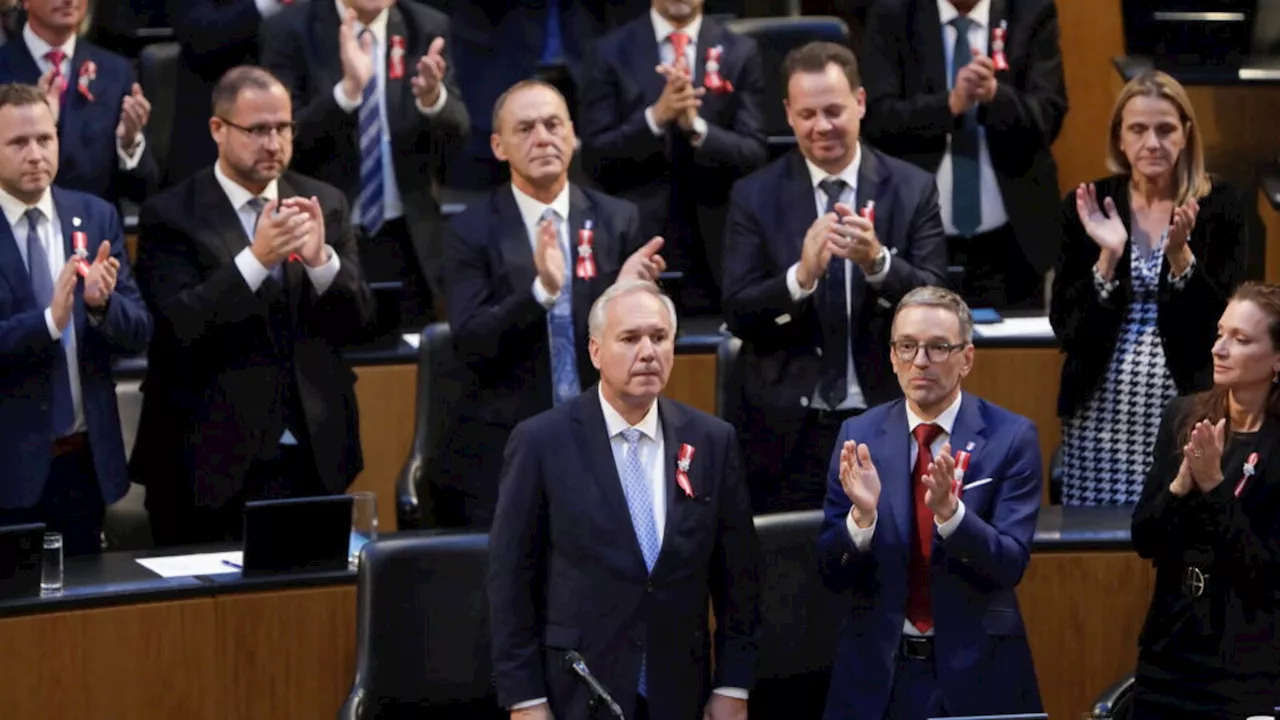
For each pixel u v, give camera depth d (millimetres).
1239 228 11609
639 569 9055
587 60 14094
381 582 9609
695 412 9398
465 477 11555
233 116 11312
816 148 11398
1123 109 11617
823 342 11383
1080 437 11727
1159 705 9648
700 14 14039
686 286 14125
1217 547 9430
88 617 9930
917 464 9445
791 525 10078
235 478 11328
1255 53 14945
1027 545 9195
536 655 9062
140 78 14953
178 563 10680
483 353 11273
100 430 11242
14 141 10953
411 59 14039
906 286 11102
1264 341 9445
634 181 13906
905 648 9281
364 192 13836
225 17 14258
